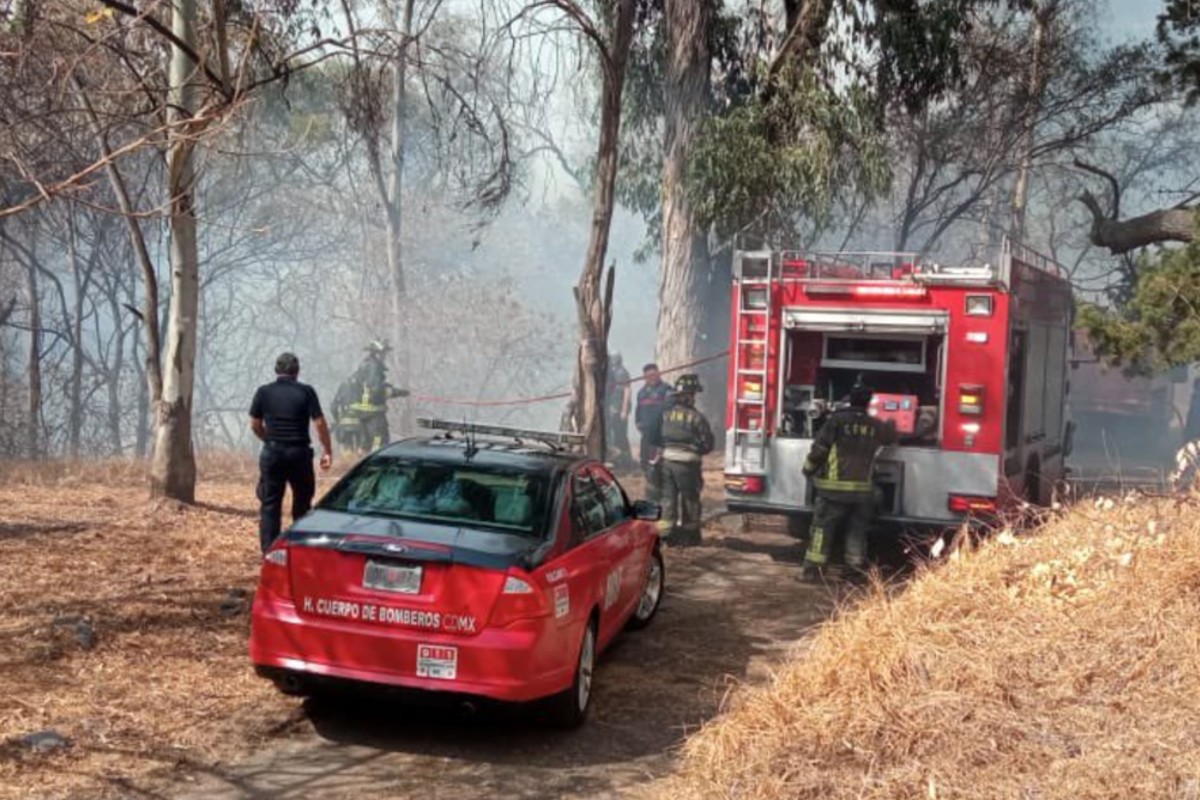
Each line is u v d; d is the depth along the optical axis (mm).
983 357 10141
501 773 5672
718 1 19078
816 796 4535
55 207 23969
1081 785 4316
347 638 5828
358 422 17969
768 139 17703
